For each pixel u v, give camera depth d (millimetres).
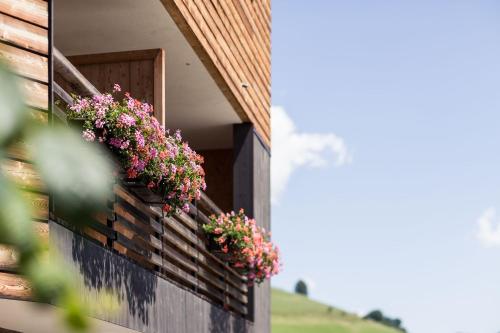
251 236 10672
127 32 8891
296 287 110375
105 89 9133
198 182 7754
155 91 9008
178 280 10188
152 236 7953
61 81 7219
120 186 7133
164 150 7047
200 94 10859
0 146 562
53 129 595
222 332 10156
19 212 573
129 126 6590
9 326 6195
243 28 11461
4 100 564
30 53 5574
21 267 579
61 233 5566
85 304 665
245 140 11961
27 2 5609
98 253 6305
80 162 593
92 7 8312
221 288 10492
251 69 11938
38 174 581
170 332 8094
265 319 12461
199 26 9172
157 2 8211
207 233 10422
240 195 11906
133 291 7055
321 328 95812
